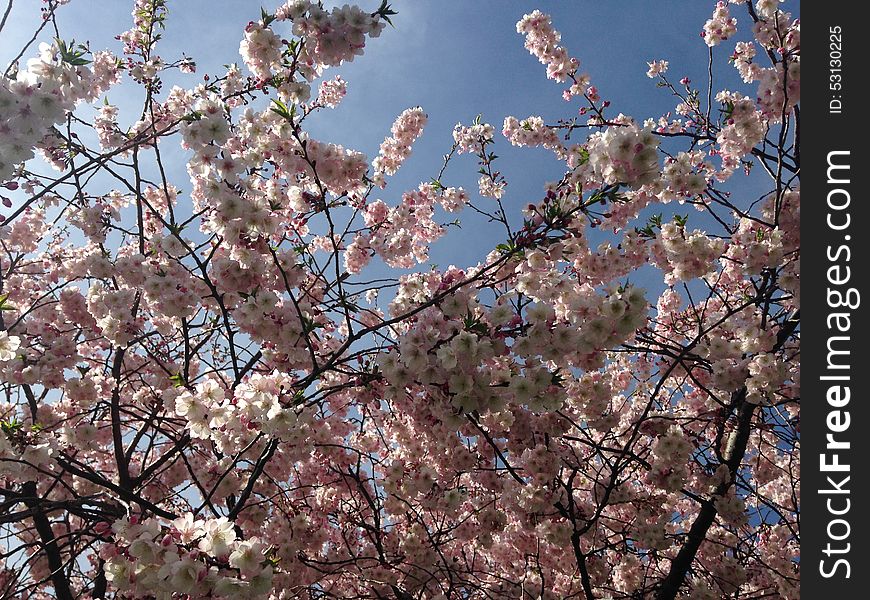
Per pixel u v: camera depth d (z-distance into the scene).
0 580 5.66
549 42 7.63
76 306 5.68
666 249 5.54
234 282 4.61
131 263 5.02
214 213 4.32
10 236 6.88
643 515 5.79
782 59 5.23
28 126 3.32
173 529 3.09
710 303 7.06
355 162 4.79
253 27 4.20
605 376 5.56
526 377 3.69
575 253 5.29
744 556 6.27
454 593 5.63
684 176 5.48
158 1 6.01
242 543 3.03
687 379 7.05
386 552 6.00
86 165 4.92
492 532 5.89
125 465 5.50
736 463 5.88
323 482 6.34
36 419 5.23
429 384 3.88
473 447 5.80
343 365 5.71
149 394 6.00
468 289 4.03
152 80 5.95
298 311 4.27
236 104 6.15
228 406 3.63
